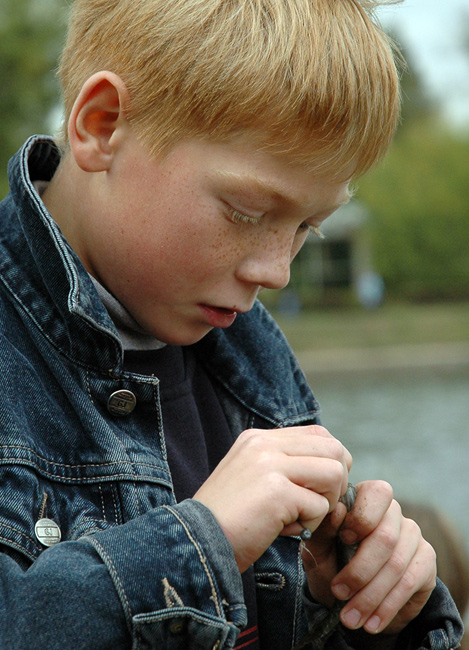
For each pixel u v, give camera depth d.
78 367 1.10
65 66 1.20
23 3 13.49
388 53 1.14
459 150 24.92
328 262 25.06
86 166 1.11
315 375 14.52
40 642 0.86
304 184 1.06
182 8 1.08
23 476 1.00
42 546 0.98
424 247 24.84
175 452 1.22
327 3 1.12
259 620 1.25
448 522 2.05
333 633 1.24
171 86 1.05
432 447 7.39
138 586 0.90
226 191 1.05
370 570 1.13
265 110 1.02
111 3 1.13
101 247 1.12
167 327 1.14
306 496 0.99
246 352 1.40
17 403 1.04
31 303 1.11
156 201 1.07
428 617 1.25
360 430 8.49
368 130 1.09
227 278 1.10
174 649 0.91
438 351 16.06
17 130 13.68
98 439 1.07
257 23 1.06
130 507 1.06
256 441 1.04
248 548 0.96
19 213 1.13
